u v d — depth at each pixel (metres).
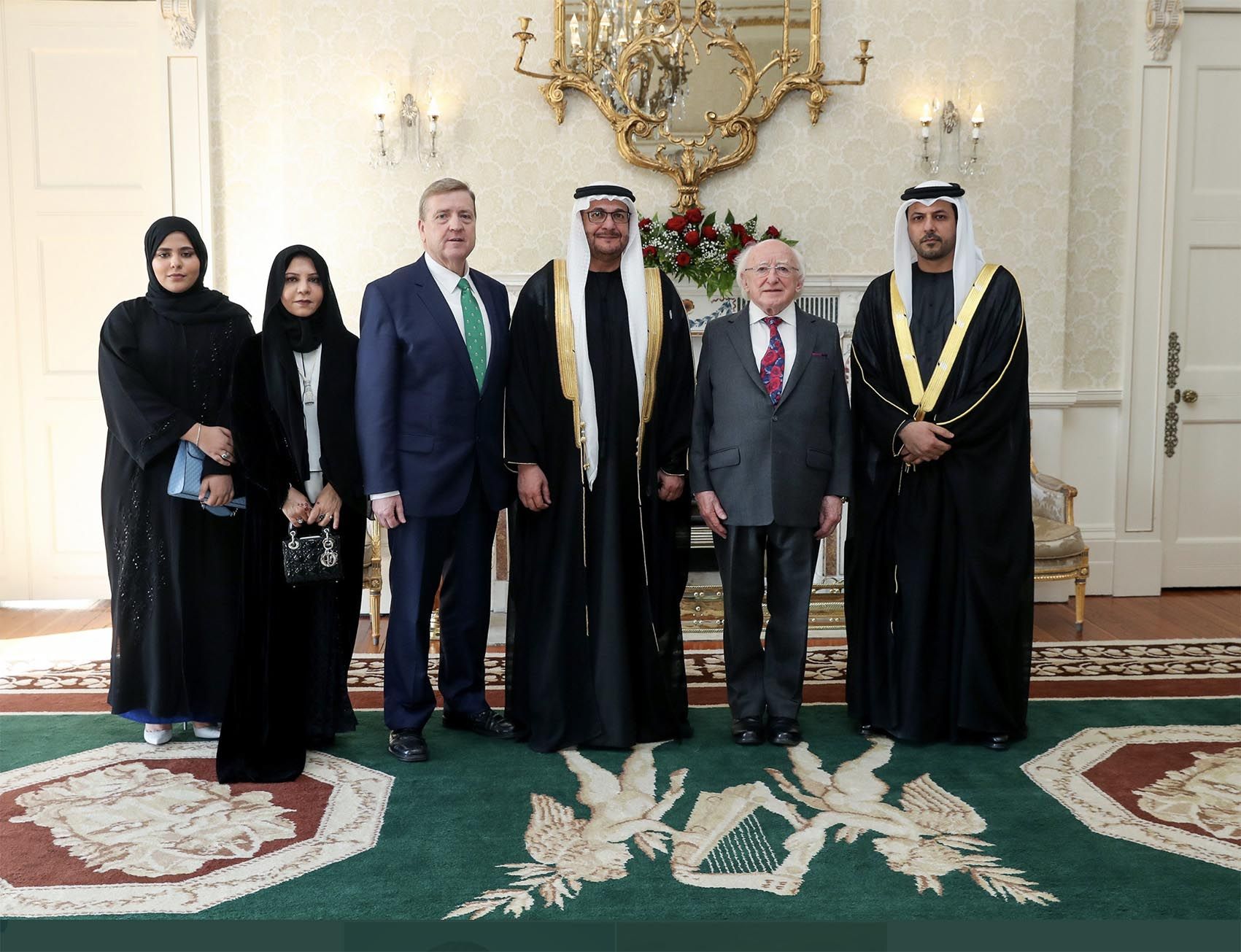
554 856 2.52
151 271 3.28
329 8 4.92
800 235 5.11
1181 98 5.28
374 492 3.07
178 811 2.77
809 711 3.63
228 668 3.24
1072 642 4.50
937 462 3.25
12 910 2.25
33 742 3.30
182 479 3.10
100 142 5.09
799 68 5.00
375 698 3.79
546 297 3.25
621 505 3.22
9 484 5.21
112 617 3.24
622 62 4.95
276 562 3.01
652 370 3.24
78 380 5.18
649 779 2.99
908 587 3.26
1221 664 4.17
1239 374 5.43
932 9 5.03
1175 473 5.46
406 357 3.11
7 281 5.12
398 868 2.45
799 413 3.21
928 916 2.24
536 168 5.03
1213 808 2.80
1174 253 5.35
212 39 5.03
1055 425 5.19
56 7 5.02
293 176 4.97
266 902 2.29
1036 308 5.14
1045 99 5.07
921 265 3.37
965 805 2.82
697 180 5.02
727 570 3.26
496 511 3.29
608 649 3.20
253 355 3.05
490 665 4.24
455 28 4.96
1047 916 2.23
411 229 5.02
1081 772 3.06
